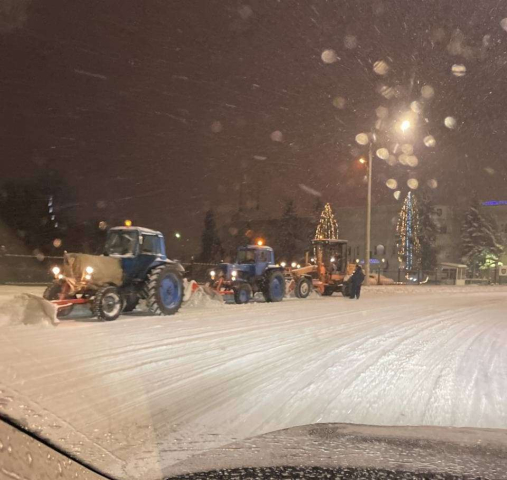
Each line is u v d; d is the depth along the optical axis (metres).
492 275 66.25
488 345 12.51
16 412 4.79
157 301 15.80
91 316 15.42
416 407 7.08
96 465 3.87
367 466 4.09
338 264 27.91
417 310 20.89
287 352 10.80
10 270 31.75
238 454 4.61
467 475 3.83
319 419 6.41
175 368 8.88
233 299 22.89
